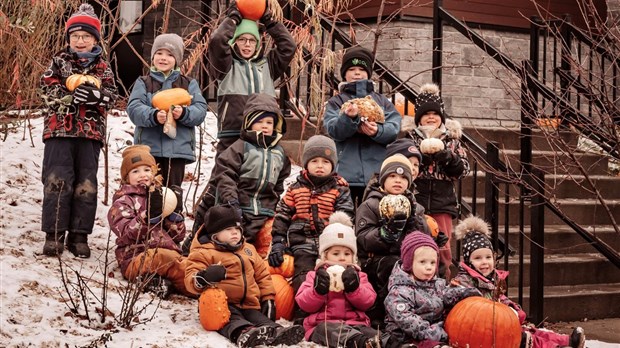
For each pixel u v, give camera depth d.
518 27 12.23
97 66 6.92
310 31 9.09
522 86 7.80
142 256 5.96
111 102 6.81
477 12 12.02
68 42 7.02
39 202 7.73
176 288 6.52
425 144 6.94
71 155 6.75
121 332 5.60
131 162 6.64
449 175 7.05
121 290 6.32
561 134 9.32
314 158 6.52
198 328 5.82
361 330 5.75
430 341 5.63
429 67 11.68
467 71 11.95
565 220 7.41
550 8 12.45
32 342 5.25
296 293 6.29
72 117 6.71
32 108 9.38
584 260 8.43
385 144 7.06
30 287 5.96
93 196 6.82
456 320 5.66
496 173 7.12
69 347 5.28
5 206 7.47
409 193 6.32
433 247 5.83
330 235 5.97
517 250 8.38
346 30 11.84
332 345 5.66
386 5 11.58
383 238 6.13
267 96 6.87
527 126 7.48
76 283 6.09
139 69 13.38
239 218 6.11
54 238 6.67
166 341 5.50
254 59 7.35
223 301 5.76
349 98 7.23
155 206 6.51
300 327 5.61
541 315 7.20
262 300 6.13
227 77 7.22
